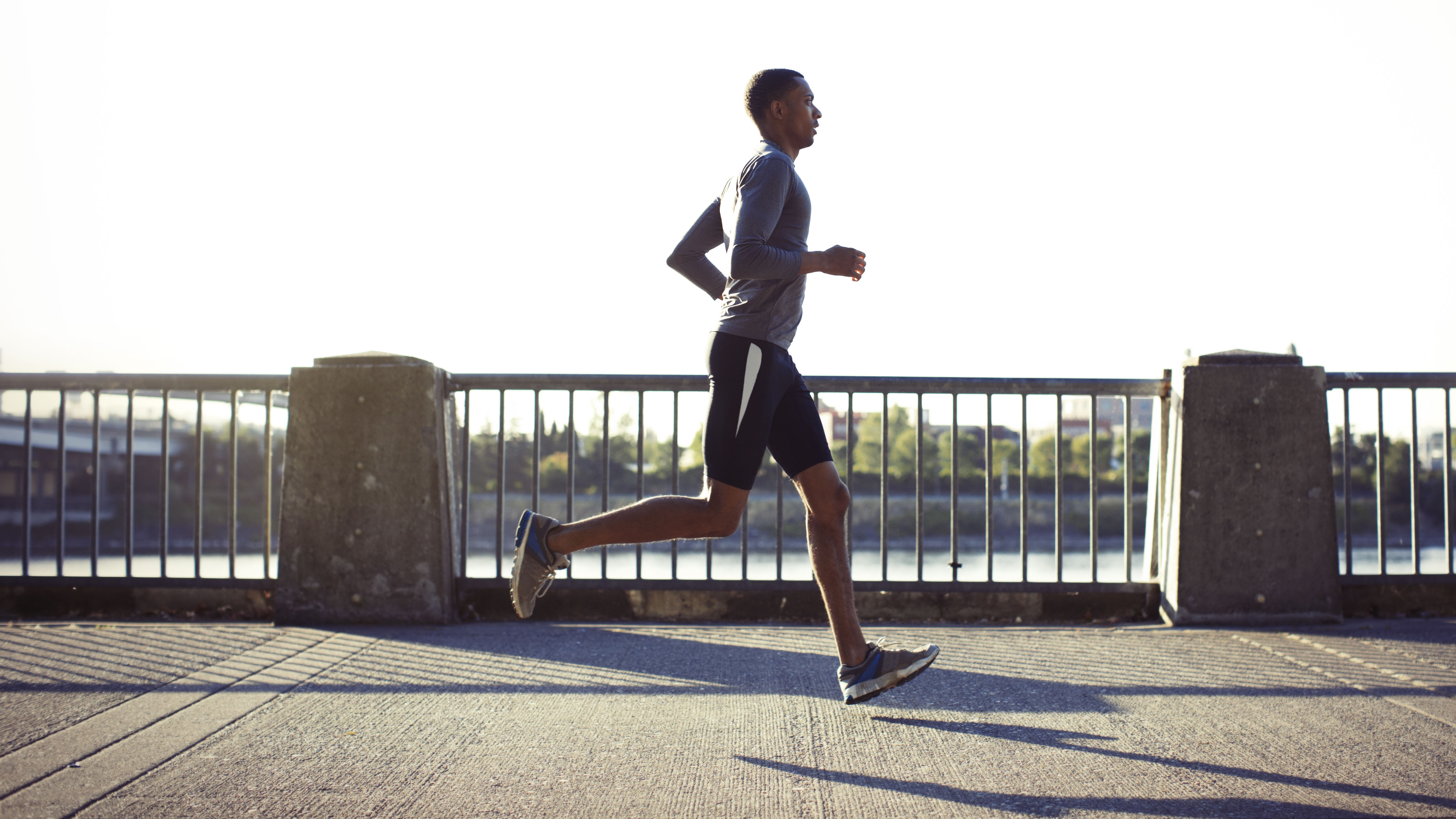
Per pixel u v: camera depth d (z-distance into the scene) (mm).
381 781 2119
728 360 2576
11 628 4027
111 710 2713
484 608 4355
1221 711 2705
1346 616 4352
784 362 2619
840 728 2537
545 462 39000
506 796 2018
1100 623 4312
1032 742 2402
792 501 31297
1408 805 1942
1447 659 3398
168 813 1919
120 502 48156
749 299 2584
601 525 2641
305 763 2246
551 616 4379
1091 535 4371
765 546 30875
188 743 2406
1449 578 4348
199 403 4441
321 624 4199
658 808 1943
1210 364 4227
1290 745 2363
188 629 4047
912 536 45219
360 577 4215
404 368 4273
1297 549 4152
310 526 4246
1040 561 37750
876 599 4359
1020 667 3289
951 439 4398
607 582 4371
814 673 3213
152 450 52344
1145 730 2502
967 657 3471
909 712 2699
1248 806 1938
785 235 2656
